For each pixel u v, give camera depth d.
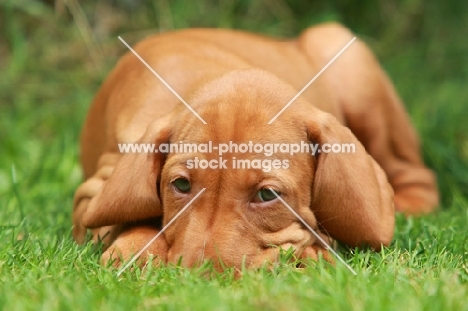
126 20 8.59
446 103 7.95
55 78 8.34
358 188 4.29
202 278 3.80
